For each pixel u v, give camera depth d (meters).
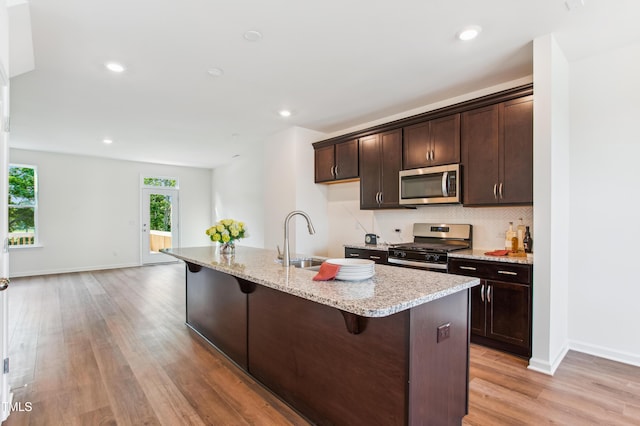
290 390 2.06
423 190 3.50
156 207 7.83
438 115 3.41
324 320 1.83
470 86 3.31
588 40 2.49
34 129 4.79
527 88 2.76
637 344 2.54
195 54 2.65
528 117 2.79
